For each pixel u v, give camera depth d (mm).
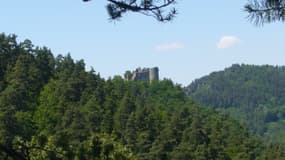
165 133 137625
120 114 137875
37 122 129125
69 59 160500
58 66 158250
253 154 152125
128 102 145750
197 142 142500
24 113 121875
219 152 144875
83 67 160125
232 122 186125
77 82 144250
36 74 144125
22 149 7438
